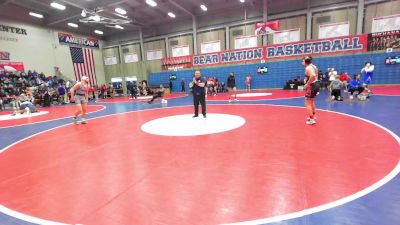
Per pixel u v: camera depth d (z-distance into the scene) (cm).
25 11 1966
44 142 538
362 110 705
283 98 1201
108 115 958
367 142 398
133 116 880
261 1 1948
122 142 494
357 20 1662
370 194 234
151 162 362
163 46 2450
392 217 197
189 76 2319
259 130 528
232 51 2088
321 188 251
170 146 441
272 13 1928
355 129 488
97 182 299
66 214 227
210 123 637
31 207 245
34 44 2044
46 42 2144
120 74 2717
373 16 1622
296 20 1853
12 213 235
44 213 232
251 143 431
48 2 1747
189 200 242
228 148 409
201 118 723
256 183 272
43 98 1662
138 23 2339
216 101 1250
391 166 297
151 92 2373
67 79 2306
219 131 538
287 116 681
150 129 609
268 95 1433
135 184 287
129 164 359
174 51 2403
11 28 1870
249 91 1909
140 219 212
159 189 270
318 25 1791
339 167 303
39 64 2086
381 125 510
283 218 203
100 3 1731
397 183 253
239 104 1044
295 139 441
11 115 1174
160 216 215
